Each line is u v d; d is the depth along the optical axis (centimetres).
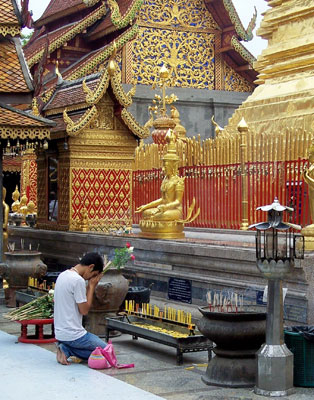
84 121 1828
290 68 2030
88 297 1055
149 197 1955
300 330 954
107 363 1025
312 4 2000
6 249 1745
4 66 1722
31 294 1366
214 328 925
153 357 1100
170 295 1418
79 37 3594
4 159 3744
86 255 1067
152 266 1477
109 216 1902
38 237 1972
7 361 1058
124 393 893
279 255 909
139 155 2011
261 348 905
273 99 1989
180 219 1547
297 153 1502
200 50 3725
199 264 1341
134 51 3566
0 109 1583
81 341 1041
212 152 1716
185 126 3653
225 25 3731
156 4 3631
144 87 3553
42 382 945
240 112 2077
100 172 1894
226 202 1669
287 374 893
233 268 1257
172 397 887
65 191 1884
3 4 1758
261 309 1078
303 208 1433
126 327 1139
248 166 1591
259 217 1569
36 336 1198
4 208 1745
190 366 1044
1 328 1320
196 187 1764
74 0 3647
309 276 1107
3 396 884
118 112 1883
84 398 873
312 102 1870
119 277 1216
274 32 2142
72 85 2005
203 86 3728
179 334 1076
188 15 3697
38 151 2034
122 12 3378
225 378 931
